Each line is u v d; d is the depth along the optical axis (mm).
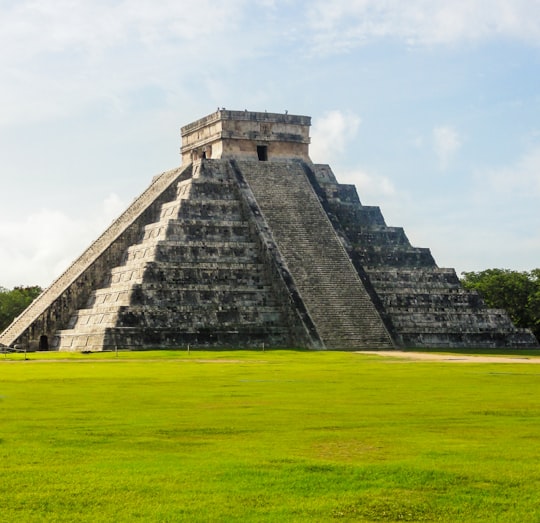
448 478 23422
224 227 112875
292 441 29250
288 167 122688
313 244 112875
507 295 144125
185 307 104500
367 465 24984
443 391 47125
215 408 38688
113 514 20406
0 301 152000
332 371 64688
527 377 57875
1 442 29078
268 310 107750
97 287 114938
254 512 20547
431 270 118312
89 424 33312
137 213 123000
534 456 26328
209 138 124875
